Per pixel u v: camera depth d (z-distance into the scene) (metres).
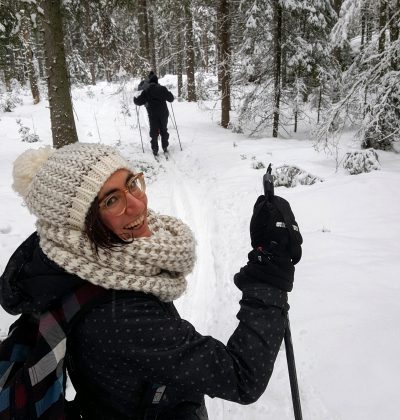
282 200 1.31
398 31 9.88
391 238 4.89
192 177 8.77
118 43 10.97
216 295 4.25
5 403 0.93
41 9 7.62
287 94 13.47
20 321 1.10
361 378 2.72
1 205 6.61
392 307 3.41
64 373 0.98
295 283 4.05
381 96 9.61
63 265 0.93
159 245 1.03
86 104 22.41
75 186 0.95
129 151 11.38
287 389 2.80
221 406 2.84
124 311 0.94
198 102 20.34
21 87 32.91
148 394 1.04
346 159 8.01
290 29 12.74
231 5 14.05
